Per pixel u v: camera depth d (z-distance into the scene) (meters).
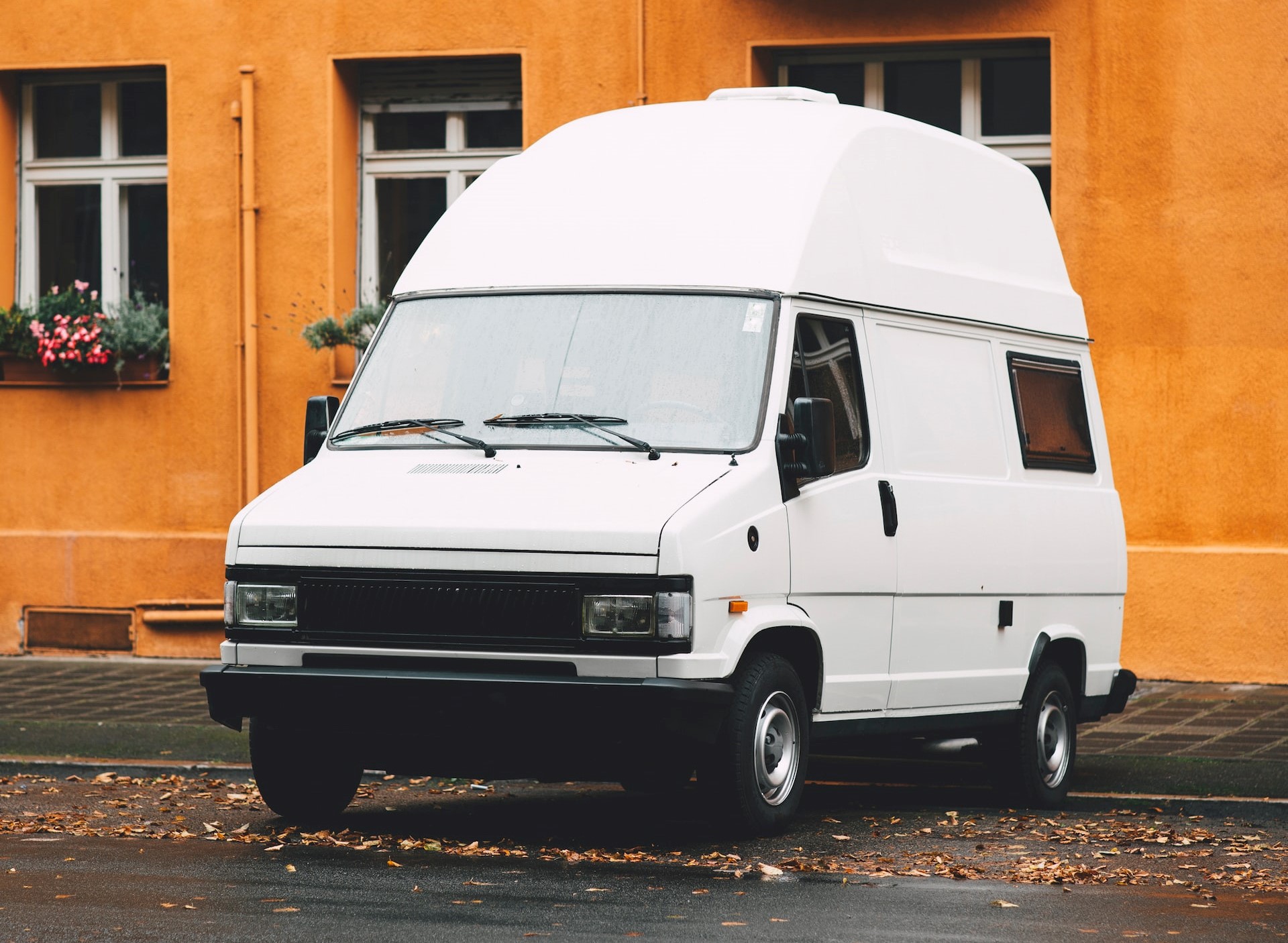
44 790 11.05
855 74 17.19
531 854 8.70
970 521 10.48
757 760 8.86
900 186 10.53
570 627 8.42
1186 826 10.09
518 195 10.19
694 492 8.61
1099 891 7.98
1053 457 11.52
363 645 8.71
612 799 10.89
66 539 17.97
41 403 18.14
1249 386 15.87
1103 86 16.14
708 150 10.04
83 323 17.78
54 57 18.27
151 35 18.05
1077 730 13.29
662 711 8.27
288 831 9.35
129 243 18.62
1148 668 16.03
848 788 11.51
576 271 9.71
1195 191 15.95
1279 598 15.73
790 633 9.14
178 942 6.61
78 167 18.72
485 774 8.67
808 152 9.94
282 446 17.75
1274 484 15.84
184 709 14.20
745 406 9.08
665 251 9.62
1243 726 13.38
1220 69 15.89
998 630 10.72
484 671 8.52
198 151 17.94
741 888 7.86
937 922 7.19
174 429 17.91
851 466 9.61
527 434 9.25
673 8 17.00
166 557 17.77
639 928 6.96
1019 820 10.21
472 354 9.63
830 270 9.70
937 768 12.09
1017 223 11.77
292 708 8.77
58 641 18.02
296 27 17.73
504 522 8.54
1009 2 16.31
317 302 17.72
